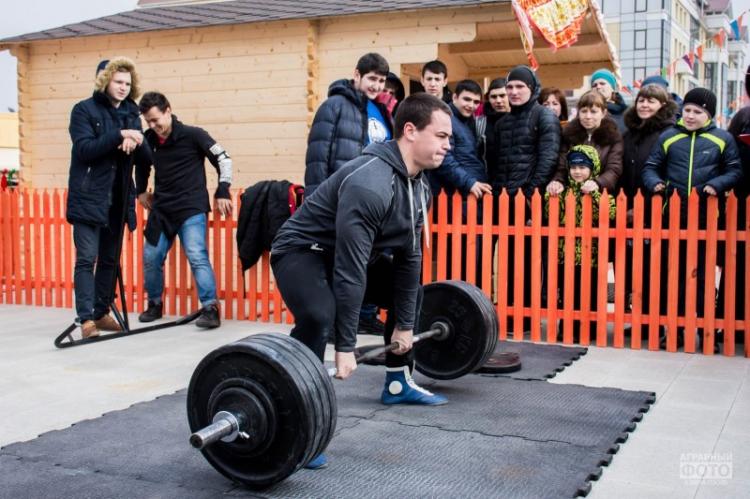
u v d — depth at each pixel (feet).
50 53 32.76
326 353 19.88
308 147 20.63
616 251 20.81
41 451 12.21
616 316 20.94
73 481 10.98
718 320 20.03
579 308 22.22
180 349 20.18
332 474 11.33
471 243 22.11
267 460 10.46
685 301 20.43
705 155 20.11
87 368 18.04
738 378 17.54
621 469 11.76
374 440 12.85
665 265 21.01
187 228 23.52
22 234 29.04
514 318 21.81
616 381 17.21
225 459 10.72
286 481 11.06
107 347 20.40
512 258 22.56
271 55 29.60
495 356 18.44
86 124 20.72
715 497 10.69
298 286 11.64
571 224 21.11
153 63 31.40
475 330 15.66
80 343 20.59
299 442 10.19
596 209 21.02
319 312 11.46
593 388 16.35
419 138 11.69
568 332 21.31
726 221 19.83
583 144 21.57
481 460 11.91
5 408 14.84
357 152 20.44
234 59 30.17
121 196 21.75
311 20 28.71
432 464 11.73
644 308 21.36
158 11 34.76
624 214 20.63
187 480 11.07
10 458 11.89
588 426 13.65
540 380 17.04
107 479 11.07
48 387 16.38
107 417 14.03
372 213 11.15
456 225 22.21
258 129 29.96
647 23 103.60
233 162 30.37
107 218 21.03
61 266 27.37
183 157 23.54
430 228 22.58
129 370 17.90
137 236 25.98
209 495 10.54
